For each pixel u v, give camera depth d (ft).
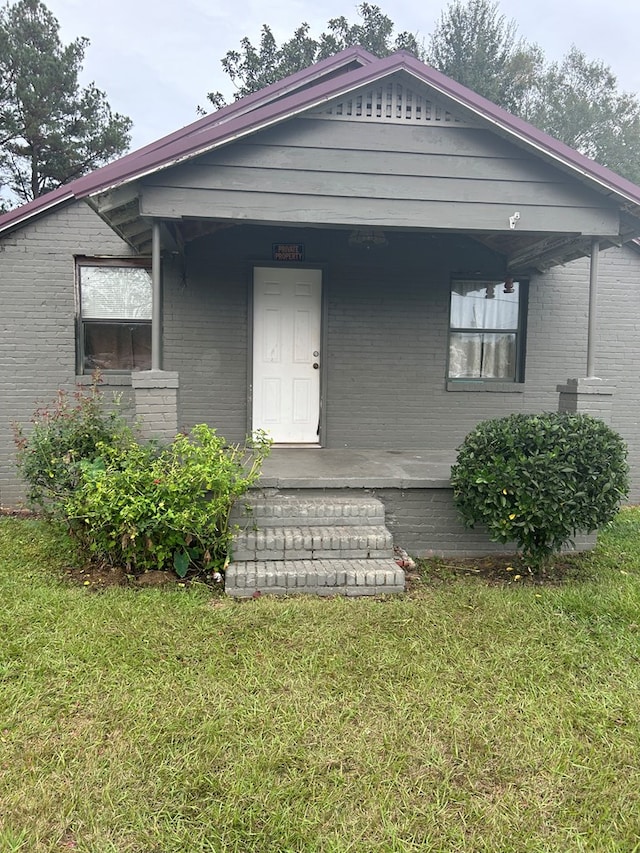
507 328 23.48
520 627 11.90
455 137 15.81
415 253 22.38
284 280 22.11
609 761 7.97
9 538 17.67
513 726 8.66
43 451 15.55
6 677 9.64
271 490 16.39
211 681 9.61
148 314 22.06
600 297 23.97
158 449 15.16
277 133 15.24
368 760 7.82
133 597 12.94
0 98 56.54
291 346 22.27
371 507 15.75
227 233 21.53
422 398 22.74
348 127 15.47
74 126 59.57
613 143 83.41
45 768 7.57
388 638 11.30
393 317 22.44
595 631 11.78
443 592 13.85
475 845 6.54
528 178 16.08
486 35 76.43
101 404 17.98
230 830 6.63
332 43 77.05
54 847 6.40
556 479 13.73
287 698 9.19
